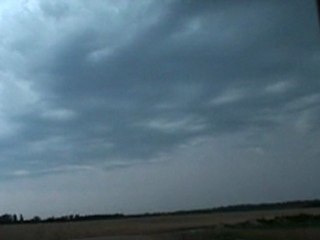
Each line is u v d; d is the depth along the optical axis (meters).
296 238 49.81
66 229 81.69
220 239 54.59
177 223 90.81
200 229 65.62
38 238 72.19
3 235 75.12
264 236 53.44
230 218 89.00
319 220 63.72
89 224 93.56
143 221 103.69
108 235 67.31
